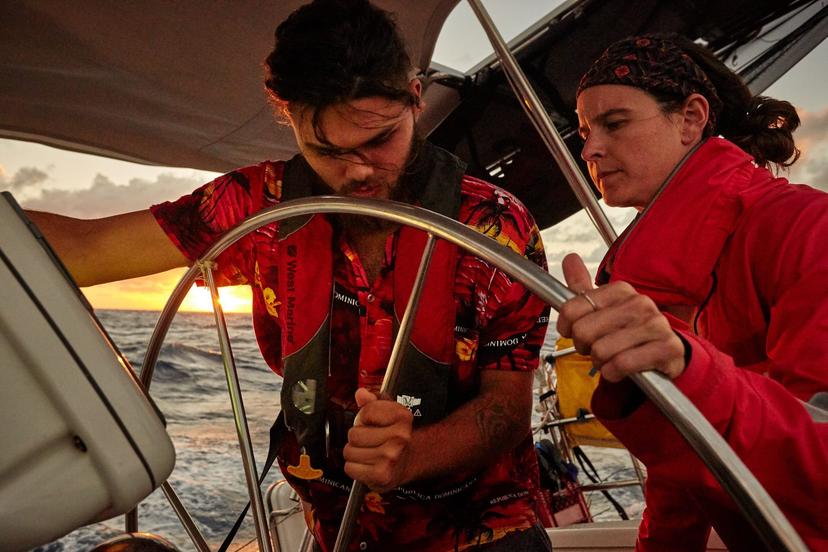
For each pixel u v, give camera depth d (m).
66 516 0.57
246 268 1.25
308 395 1.12
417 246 1.10
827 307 0.81
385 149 1.01
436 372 1.09
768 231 0.93
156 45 1.83
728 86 1.23
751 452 0.65
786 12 2.87
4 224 0.59
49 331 0.57
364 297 1.13
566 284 0.71
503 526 1.16
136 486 0.59
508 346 1.15
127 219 1.24
